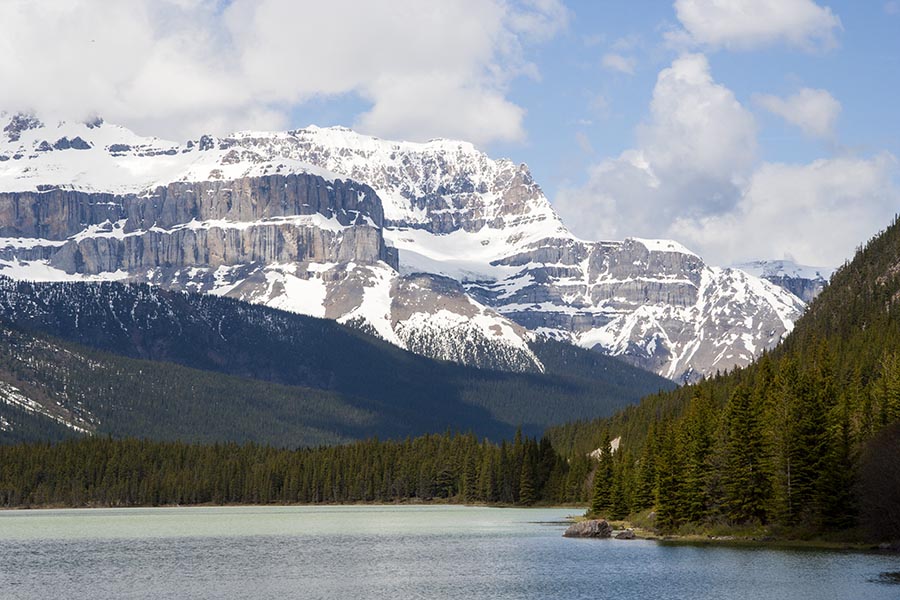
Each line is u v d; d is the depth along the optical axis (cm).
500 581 16600
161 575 17788
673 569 16975
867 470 18088
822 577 15438
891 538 18250
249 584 16700
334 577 17450
